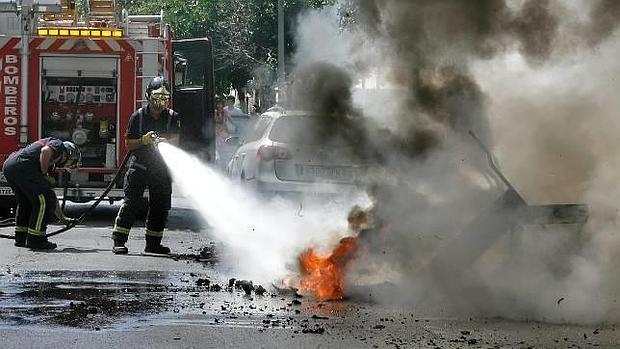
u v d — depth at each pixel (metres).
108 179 33.28
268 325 14.36
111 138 33.34
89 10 36.12
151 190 23.73
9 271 19.81
